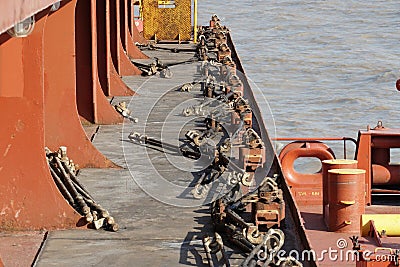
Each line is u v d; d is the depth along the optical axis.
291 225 14.10
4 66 13.53
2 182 13.77
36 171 13.80
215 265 12.43
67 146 17.97
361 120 73.38
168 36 43.53
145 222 14.36
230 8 147.25
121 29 36.22
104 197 15.79
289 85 87.50
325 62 97.00
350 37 115.06
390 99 79.81
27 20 10.79
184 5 43.28
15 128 13.71
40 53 13.59
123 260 12.58
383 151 24.94
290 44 112.69
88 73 22.52
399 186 25.12
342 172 20.61
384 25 123.75
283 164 24.48
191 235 13.72
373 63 93.69
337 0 143.75
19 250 12.96
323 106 77.69
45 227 13.86
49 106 17.89
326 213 21.28
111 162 18.00
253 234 13.12
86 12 22.25
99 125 22.50
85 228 13.91
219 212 13.99
